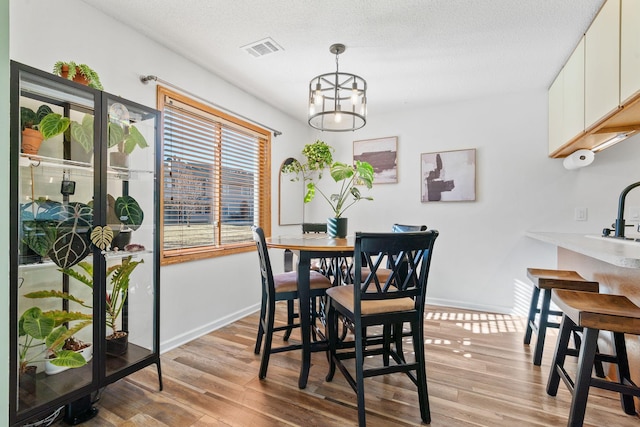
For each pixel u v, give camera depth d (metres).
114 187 1.77
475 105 3.27
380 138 3.74
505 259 3.15
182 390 1.78
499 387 1.80
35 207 1.39
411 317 1.56
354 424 1.50
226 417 1.55
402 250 1.46
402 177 3.62
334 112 2.00
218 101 2.76
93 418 1.53
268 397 1.72
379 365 2.10
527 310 3.04
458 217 3.35
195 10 1.88
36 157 1.41
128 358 1.74
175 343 2.36
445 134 3.41
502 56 2.38
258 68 2.61
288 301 2.46
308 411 1.60
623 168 2.73
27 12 1.57
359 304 1.46
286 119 3.77
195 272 2.55
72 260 1.47
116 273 1.78
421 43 2.21
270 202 3.48
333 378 1.92
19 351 1.38
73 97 1.49
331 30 2.07
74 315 1.54
